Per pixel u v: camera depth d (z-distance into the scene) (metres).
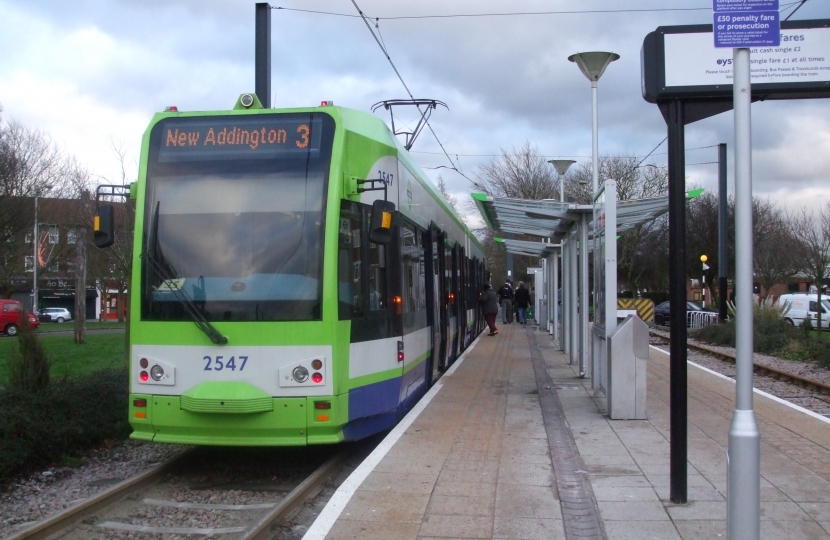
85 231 24.17
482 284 29.31
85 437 9.39
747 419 4.50
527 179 54.88
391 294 8.95
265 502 7.20
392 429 9.39
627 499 6.29
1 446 7.94
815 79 6.29
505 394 12.27
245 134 8.01
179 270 7.73
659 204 13.16
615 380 9.96
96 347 22.06
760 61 6.33
